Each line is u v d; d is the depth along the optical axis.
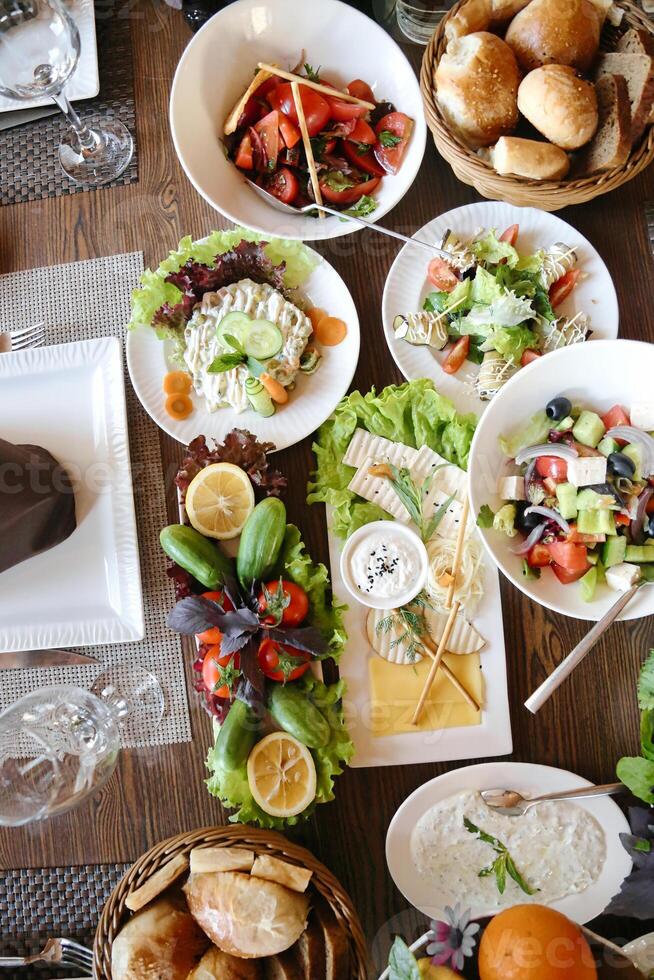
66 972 1.18
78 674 1.21
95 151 1.28
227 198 1.21
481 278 1.12
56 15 1.08
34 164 1.29
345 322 1.20
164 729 1.18
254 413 1.19
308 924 1.04
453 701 1.15
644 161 1.09
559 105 1.04
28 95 1.15
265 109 1.22
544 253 1.16
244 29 1.19
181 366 1.20
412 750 1.14
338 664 1.15
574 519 1.09
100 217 1.27
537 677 1.17
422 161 1.27
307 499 1.18
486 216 1.20
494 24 1.15
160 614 1.20
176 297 1.20
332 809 1.16
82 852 1.18
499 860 1.09
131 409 1.24
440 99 1.12
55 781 1.09
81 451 1.22
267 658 1.07
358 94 1.23
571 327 1.16
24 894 1.18
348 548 1.14
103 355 1.21
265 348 1.13
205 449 1.14
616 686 1.16
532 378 1.10
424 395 1.16
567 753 1.16
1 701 1.22
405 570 1.13
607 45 1.17
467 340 1.17
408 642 1.14
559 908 1.11
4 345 1.25
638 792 1.05
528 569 1.12
